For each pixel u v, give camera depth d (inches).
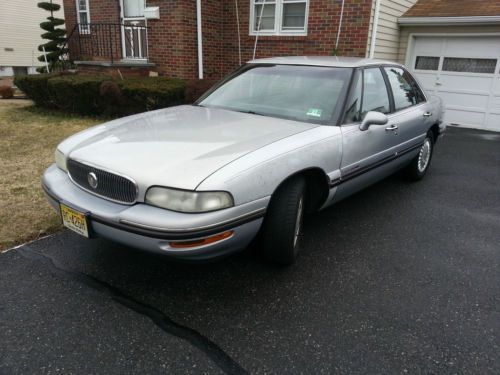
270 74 156.3
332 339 93.1
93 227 100.7
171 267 120.7
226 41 411.8
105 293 107.4
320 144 119.3
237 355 87.7
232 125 124.4
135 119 135.3
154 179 93.0
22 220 145.9
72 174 111.2
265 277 117.1
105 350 88.0
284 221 111.3
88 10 449.1
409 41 396.5
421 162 209.5
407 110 175.8
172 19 374.3
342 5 334.6
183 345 90.0
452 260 131.2
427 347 91.5
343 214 166.2
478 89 380.8
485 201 188.5
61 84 348.5
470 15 354.0
